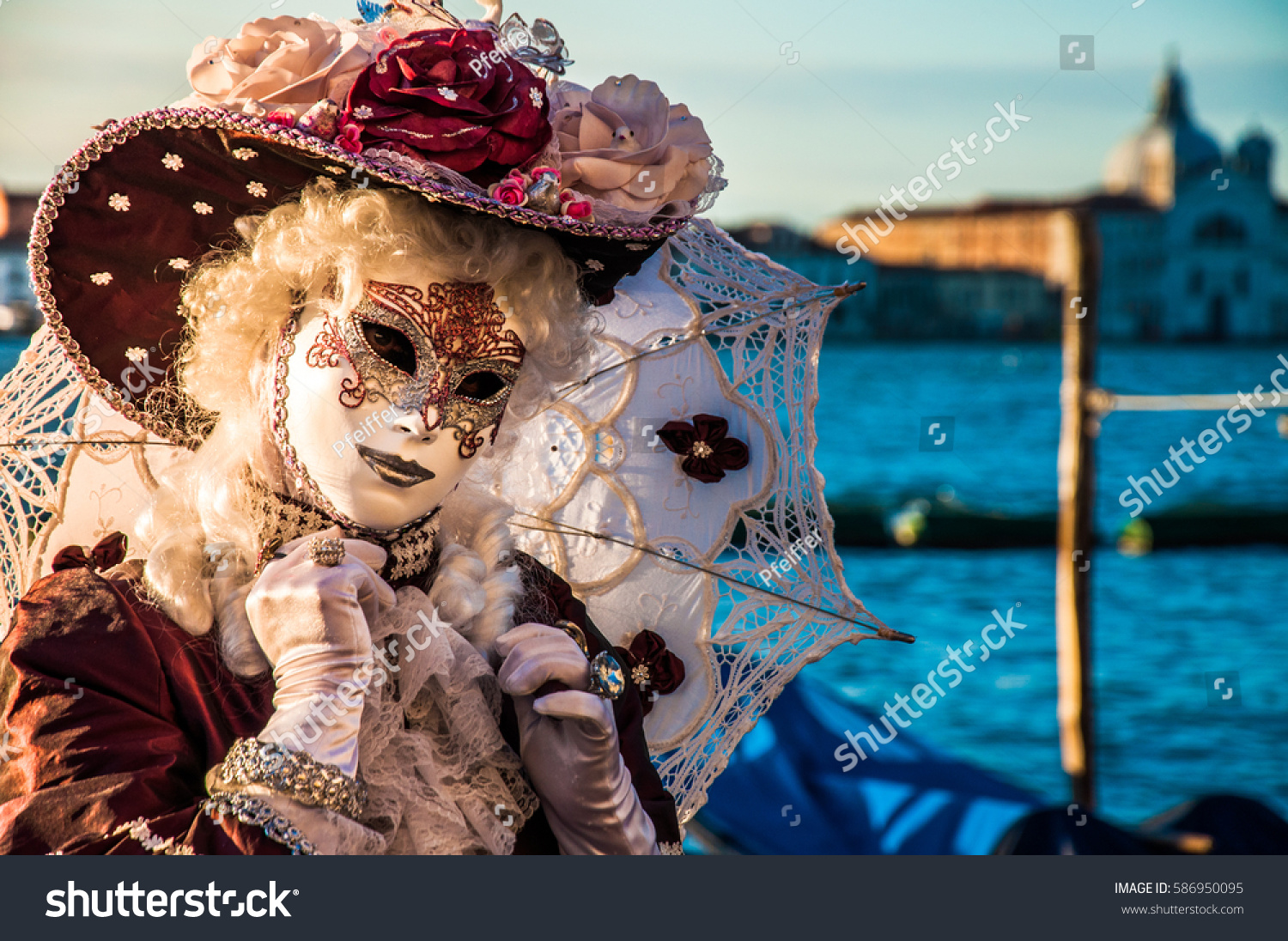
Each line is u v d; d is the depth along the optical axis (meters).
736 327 2.04
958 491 21.05
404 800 1.45
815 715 5.35
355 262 1.41
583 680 1.55
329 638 1.34
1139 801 9.46
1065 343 7.34
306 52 1.42
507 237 1.47
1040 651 13.78
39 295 1.56
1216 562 17.02
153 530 1.52
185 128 1.39
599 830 1.53
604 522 1.98
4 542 1.70
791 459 2.02
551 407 1.98
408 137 1.38
